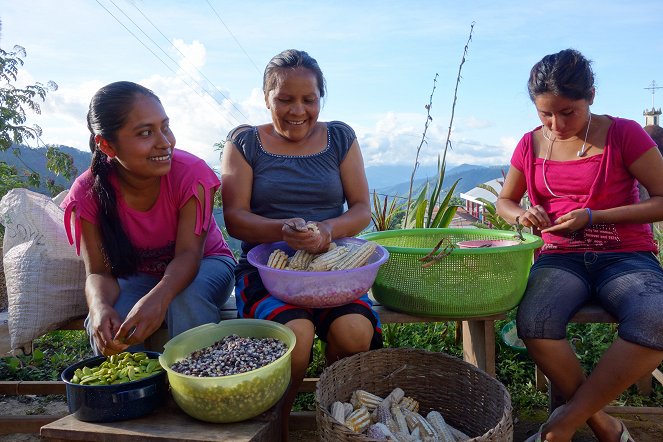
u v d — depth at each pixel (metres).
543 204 2.72
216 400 1.76
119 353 2.07
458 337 3.66
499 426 1.77
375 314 2.32
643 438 2.69
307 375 3.37
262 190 2.59
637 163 2.43
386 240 3.13
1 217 2.78
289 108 2.46
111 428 1.80
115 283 2.38
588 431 2.74
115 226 2.37
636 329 2.05
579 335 3.62
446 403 2.35
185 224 2.36
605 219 2.38
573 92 2.28
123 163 2.20
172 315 2.29
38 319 2.53
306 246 2.22
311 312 2.32
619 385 2.06
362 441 1.68
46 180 7.95
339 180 2.68
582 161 2.54
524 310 2.33
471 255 2.35
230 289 2.72
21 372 3.68
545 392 3.18
